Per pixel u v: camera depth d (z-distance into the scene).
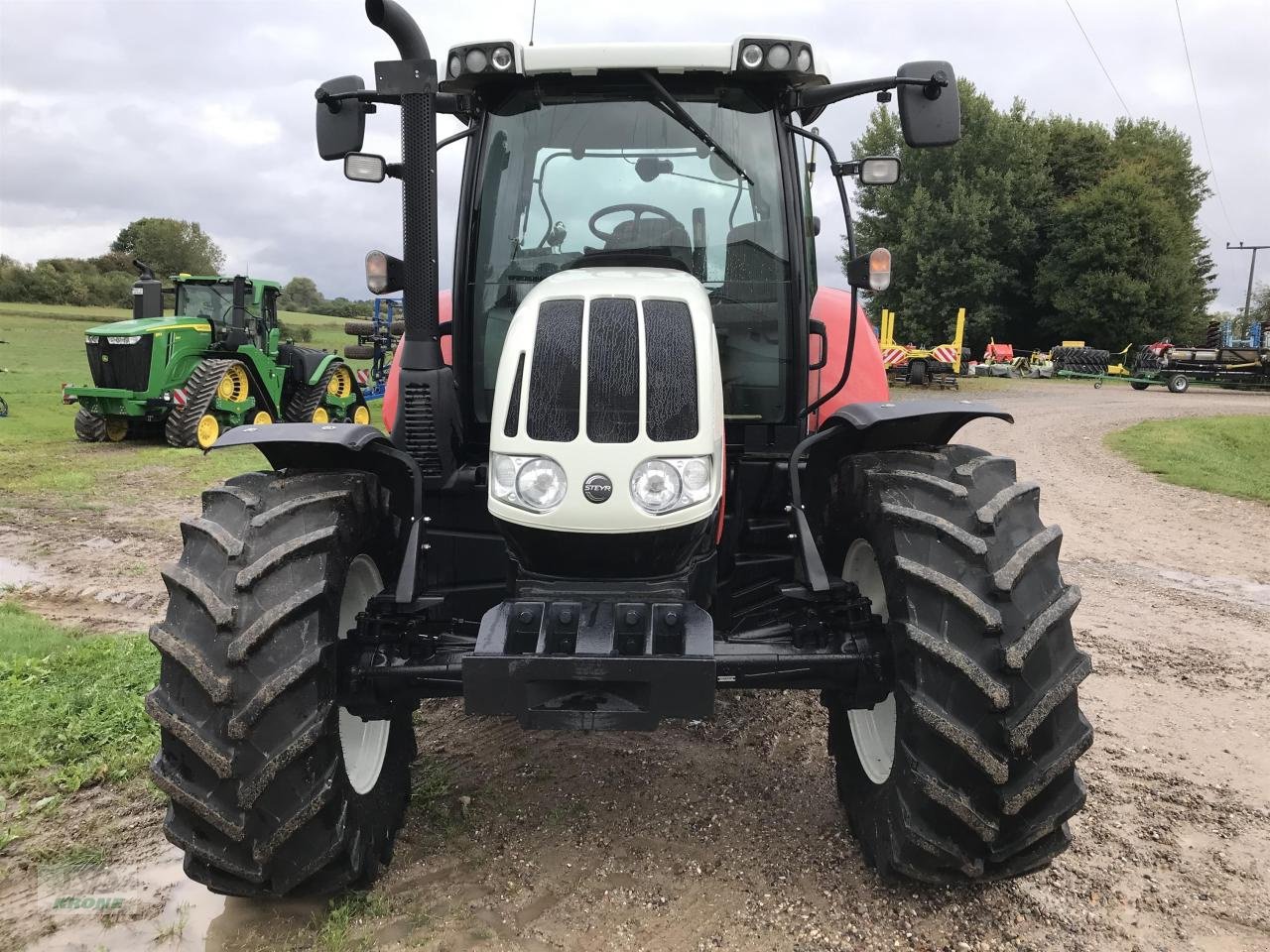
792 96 3.43
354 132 3.26
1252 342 32.16
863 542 2.96
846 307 4.21
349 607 2.86
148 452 12.31
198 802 2.33
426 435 3.10
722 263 3.47
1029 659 2.38
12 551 7.02
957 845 2.46
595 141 3.46
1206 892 2.82
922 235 38.66
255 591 2.40
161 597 5.91
